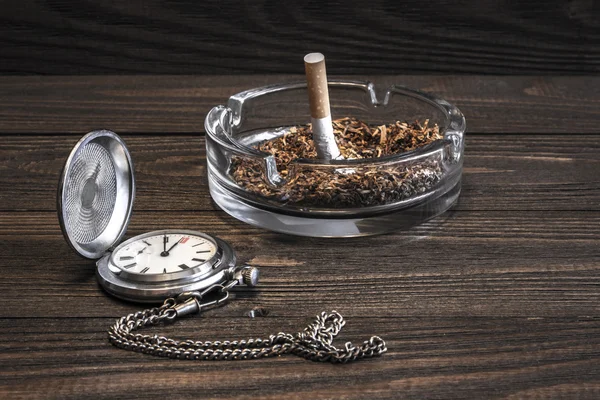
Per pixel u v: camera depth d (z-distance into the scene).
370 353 0.42
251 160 0.49
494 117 0.61
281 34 0.69
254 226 0.50
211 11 0.69
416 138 0.53
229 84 0.67
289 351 0.43
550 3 0.68
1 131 0.60
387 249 0.49
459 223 0.50
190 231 0.48
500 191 0.53
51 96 0.65
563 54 0.69
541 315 0.45
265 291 0.46
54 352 0.43
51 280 0.47
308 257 0.48
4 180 0.54
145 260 0.46
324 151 0.51
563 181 0.54
